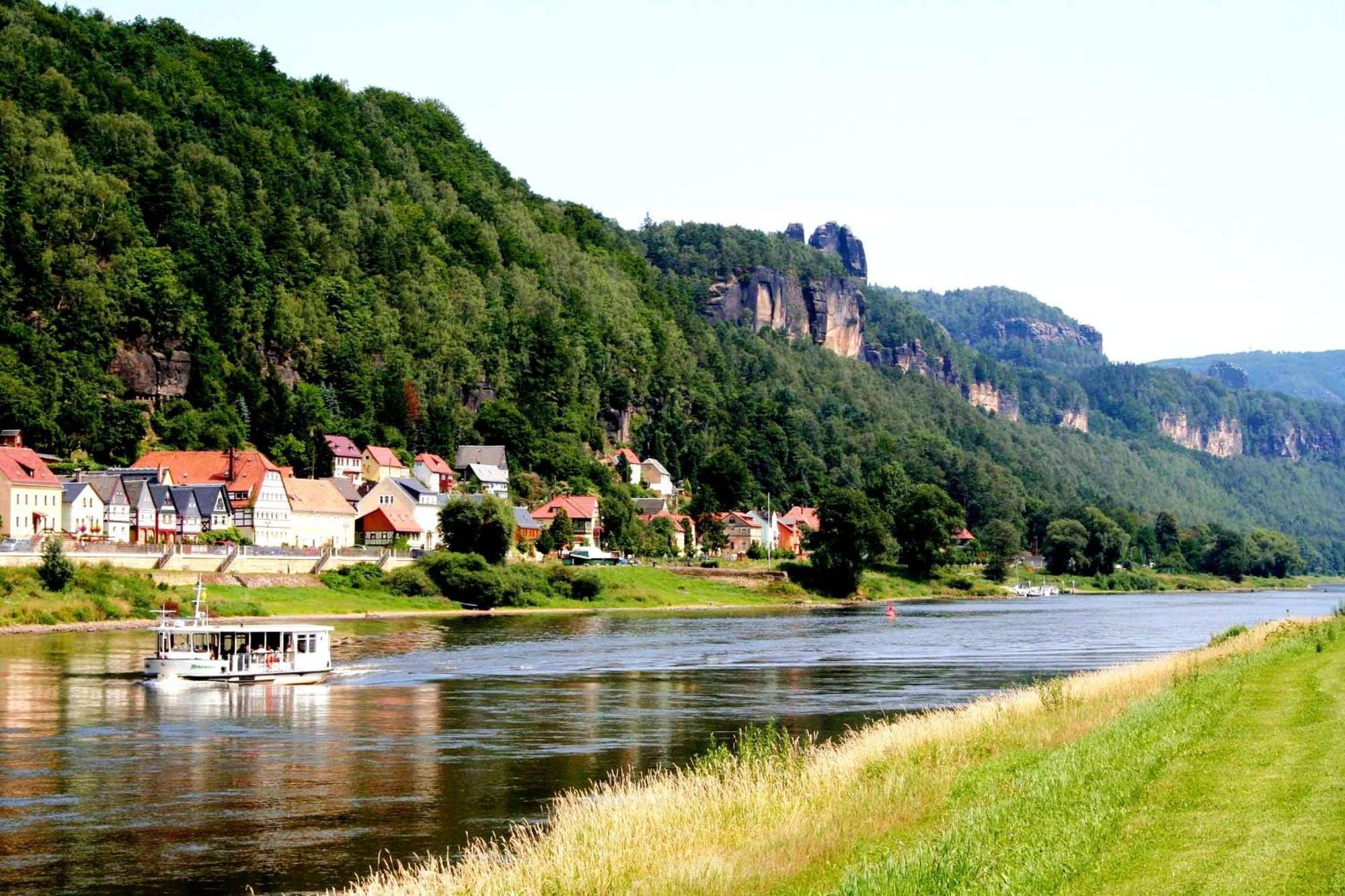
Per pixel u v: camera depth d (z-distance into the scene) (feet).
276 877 137.90
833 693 290.35
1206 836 107.04
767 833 126.21
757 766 156.04
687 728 237.66
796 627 526.16
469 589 592.19
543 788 181.98
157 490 603.26
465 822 161.89
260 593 510.58
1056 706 198.59
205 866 141.69
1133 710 175.73
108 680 300.61
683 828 131.34
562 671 340.80
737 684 310.45
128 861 143.74
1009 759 154.40
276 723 242.78
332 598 539.70
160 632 310.04
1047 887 96.53
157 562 494.59
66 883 136.05
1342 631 280.92
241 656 305.32
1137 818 115.44
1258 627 357.82
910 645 428.97
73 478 588.50
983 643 441.68
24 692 280.10
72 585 441.27
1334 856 97.60
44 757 205.57
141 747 215.72
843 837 121.90
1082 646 426.10
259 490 643.86
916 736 177.17
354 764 200.44
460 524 634.84
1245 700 180.24
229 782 186.39
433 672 336.70
